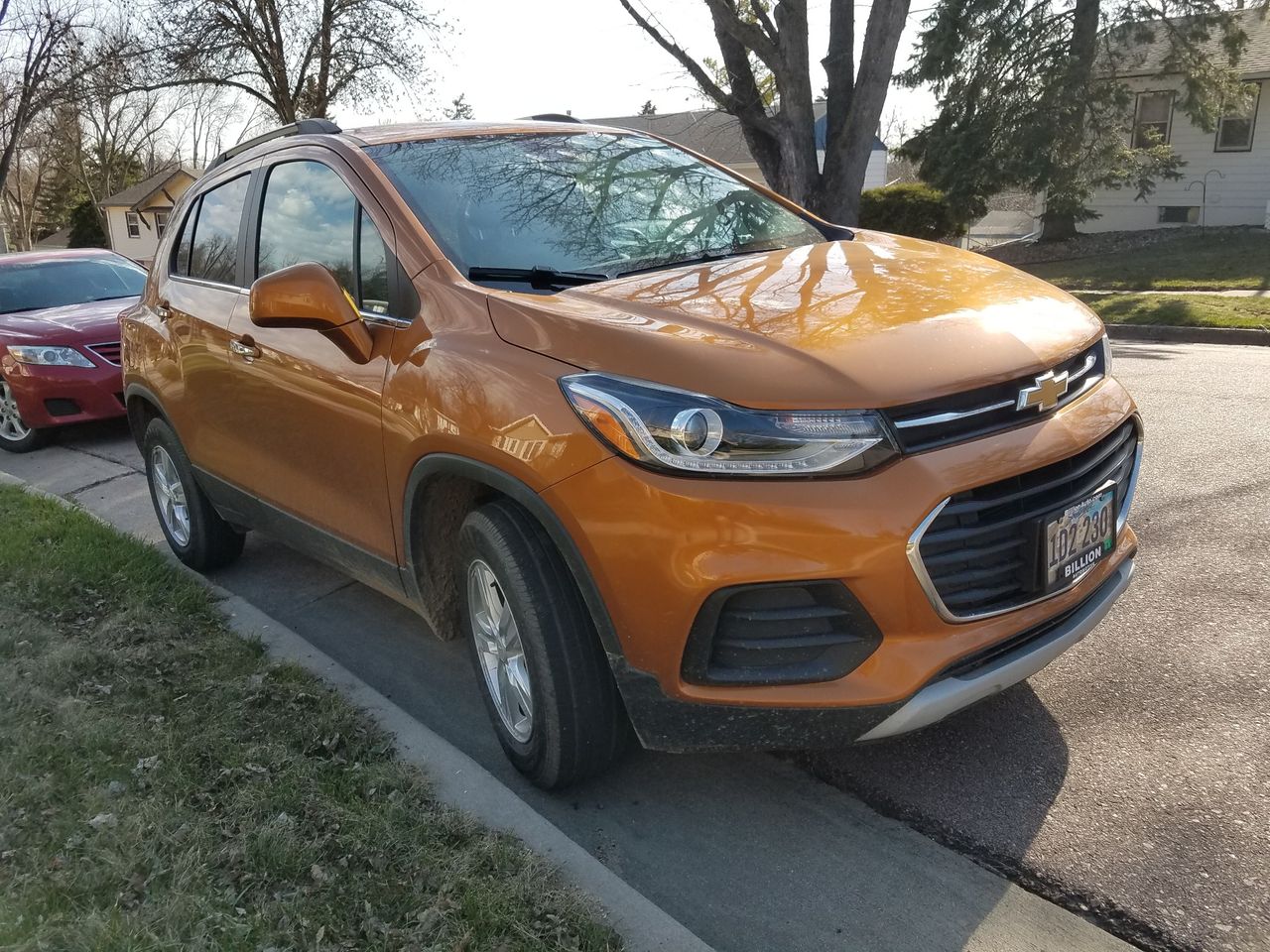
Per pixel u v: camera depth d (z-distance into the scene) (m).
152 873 2.45
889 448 2.40
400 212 3.35
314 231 3.74
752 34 14.38
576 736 2.79
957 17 20.38
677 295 2.94
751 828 2.83
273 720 3.27
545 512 2.63
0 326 8.39
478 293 3.03
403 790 2.89
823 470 2.37
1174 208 24.20
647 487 2.44
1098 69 21.03
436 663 3.96
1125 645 3.63
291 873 2.50
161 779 2.86
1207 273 16.84
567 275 3.25
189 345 4.41
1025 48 20.62
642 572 2.46
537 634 2.73
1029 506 2.61
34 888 2.38
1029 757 3.04
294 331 3.68
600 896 2.47
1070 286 17.19
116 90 24.23
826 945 2.39
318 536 3.80
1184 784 2.85
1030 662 2.62
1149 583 4.10
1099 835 2.68
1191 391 7.52
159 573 4.62
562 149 3.98
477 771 3.01
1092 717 3.21
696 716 2.53
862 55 14.19
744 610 2.44
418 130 3.95
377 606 4.53
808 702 2.44
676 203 3.84
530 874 2.52
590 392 2.55
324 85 26.11
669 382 2.47
